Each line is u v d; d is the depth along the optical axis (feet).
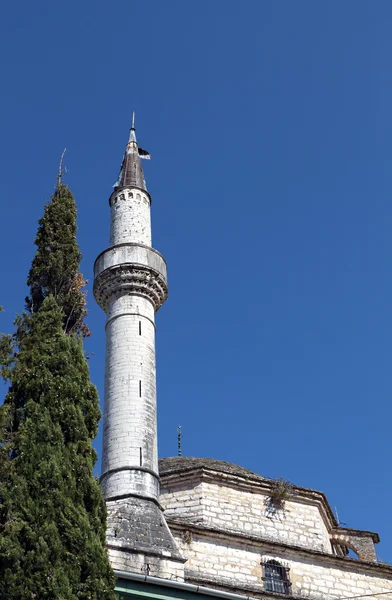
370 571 107.14
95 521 65.98
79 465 67.62
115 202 123.95
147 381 103.35
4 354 72.74
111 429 98.73
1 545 59.26
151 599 72.28
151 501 93.04
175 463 117.08
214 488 106.73
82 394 73.10
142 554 85.15
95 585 60.95
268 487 110.22
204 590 73.92
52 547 60.64
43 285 82.23
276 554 102.63
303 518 110.42
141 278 112.16
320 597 101.24
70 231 86.99
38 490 63.62
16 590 57.93
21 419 69.05
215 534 99.50
